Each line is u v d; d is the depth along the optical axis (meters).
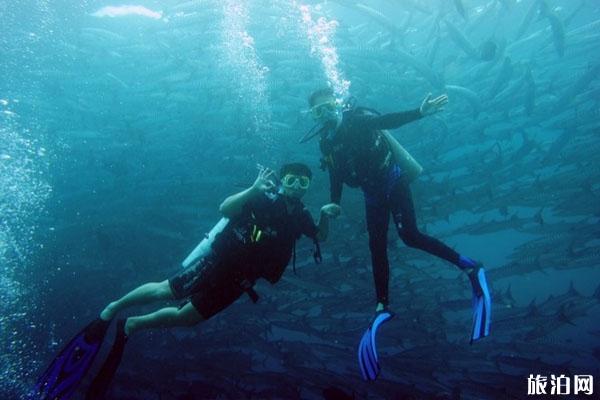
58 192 15.73
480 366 6.43
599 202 8.53
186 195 12.49
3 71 14.34
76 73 14.23
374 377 3.08
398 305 8.16
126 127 12.80
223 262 3.13
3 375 9.95
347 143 3.38
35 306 12.52
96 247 13.45
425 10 10.50
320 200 11.02
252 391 6.79
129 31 17.95
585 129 10.27
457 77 12.39
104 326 3.47
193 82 12.13
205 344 8.56
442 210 9.62
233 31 11.62
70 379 3.47
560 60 12.59
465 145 12.67
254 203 3.09
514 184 10.02
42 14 15.65
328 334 7.90
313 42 11.13
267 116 12.09
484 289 3.25
